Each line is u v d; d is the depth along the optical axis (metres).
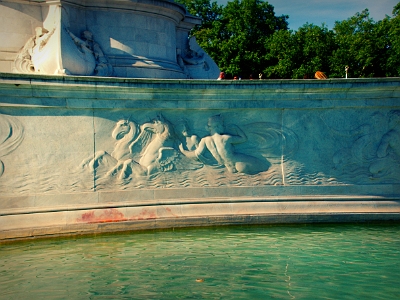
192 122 10.79
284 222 10.70
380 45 39.62
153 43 12.68
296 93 10.77
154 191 10.58
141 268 8.12
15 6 11.26
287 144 10.98
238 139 10.82
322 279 7.62
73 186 10.24
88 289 7.26
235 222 10.58
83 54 10.94
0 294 7.11
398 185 11.20
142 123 10.59
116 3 11.98
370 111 11.12
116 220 10.19
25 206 9.98
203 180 10.77
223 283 7.46
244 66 41.03
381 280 7.57
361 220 10.85
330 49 39.53
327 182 11.09
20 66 11.10
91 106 10.23
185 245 9.34
